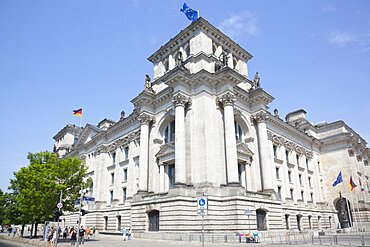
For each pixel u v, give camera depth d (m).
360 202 68.81
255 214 39.78
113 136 67.31
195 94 45.44
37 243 36.28
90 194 68.94
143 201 43.44
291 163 63.97
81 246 31.20
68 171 46.91
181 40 54.22
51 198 43.09
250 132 50.12
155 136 50.03
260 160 49.00
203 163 40.66
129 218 53.06
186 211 37.66
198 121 43.47
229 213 38.12
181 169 40.50
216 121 43.94
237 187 39.22
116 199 59.66
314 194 68.94
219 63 48.69
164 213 39.09
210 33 52.06
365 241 33.72
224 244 30.30
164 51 57.69
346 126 79.69
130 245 31.30
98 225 61.50
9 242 43.78
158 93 50.75
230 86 45.22
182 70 44.66
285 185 58.81
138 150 57.03
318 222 64.69
